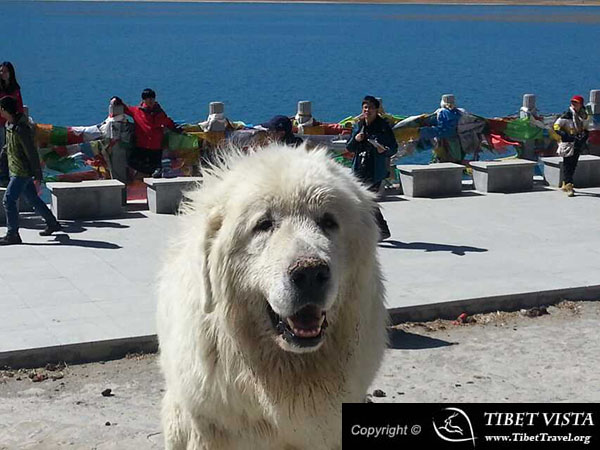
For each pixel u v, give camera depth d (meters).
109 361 8.12
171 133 15.38
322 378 4.32
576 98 15.29
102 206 13.48
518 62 52.62
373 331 4.58
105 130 15.00
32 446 6.48
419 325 9.01
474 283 9.98
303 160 4.41
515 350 8.37
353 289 4.38
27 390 7.48
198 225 4.52
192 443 4.66
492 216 13.69
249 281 4.21
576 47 64.12
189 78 43.34
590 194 15.41
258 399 4.34
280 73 45.91
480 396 7.29
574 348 8.41
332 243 4.20
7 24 92.25
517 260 11.08
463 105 34.22
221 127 15.54
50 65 49.19
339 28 88.25
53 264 10.91
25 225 12.98
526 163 15.73
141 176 15.28
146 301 9.40
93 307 9.19
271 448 4.51
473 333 8.84
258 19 107.00
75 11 128.00
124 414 7.02
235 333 4.29
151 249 11.59
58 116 31.55
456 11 133.12
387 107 33.91
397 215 13.77
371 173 12.02
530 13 125.12
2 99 11.70
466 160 17.16
